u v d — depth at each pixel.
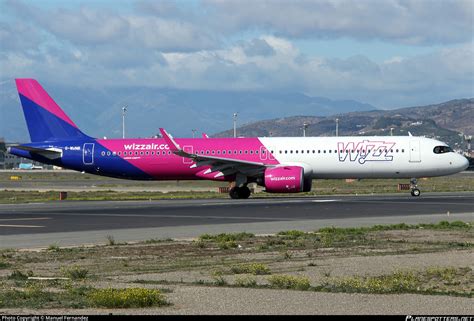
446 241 69.62
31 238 77.81
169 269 53.72
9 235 81.00
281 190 141.75
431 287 43.75
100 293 39.25
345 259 57.62
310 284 45.06
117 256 62.03
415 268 51.75
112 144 154.88
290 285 43.97
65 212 114.56
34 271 53.78
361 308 37.00
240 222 92.94
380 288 42.31
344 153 145.62
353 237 73.69
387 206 117.06
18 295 41.50
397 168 144.62
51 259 60.59
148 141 154.00
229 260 58.56
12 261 59.66
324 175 147.62
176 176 153.75
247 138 152.00
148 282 46.78
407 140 146.00
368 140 146.88
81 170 157.00
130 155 153.12
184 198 153.00
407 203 123.75
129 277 49.50
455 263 54.19
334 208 114.06
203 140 152.25
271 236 75.94
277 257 59.88
